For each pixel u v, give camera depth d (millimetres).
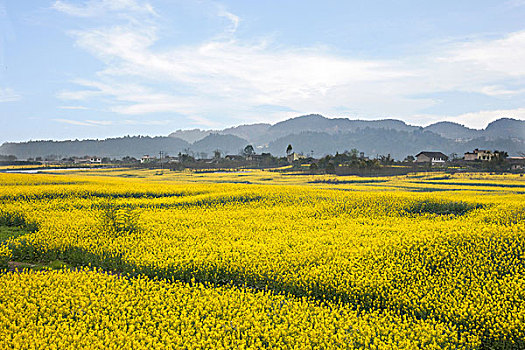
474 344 10023
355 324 10344
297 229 22609
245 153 179500
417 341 9625
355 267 14695
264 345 9727
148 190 38031
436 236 18906
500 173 86812
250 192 36531
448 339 9945
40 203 30203
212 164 132000
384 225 24500
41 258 17203
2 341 9039
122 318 10672
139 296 12031
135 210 28000
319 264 15297
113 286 12789
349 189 54875
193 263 14766
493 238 18250
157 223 23266
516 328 10492
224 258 15258
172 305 11508
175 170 117438
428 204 31656
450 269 15000
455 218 26812
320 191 38594
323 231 21859
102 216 21750
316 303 12148
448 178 78000
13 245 17422
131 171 114188
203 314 11016
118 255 16391
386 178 79625
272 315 11055
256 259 15180
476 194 44906
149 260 14984
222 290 13047
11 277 13180
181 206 31375
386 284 13172
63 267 16047
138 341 9586
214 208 30891
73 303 11336
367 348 9438
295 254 16172
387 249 17141
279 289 13688
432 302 12195
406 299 12227
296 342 9695
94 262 16281
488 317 11008
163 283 13312
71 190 35188
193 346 9227
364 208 29984
